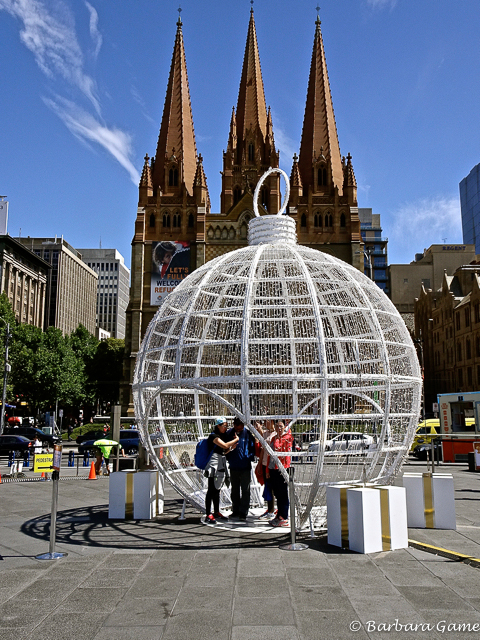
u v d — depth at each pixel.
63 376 64.19
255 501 12.79
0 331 58.72
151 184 64.44
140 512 11.62
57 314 153.25
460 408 30.58
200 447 10.99
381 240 128.62
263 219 12.06
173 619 5.86
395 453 10.94
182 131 67.56
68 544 9.38
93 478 21.14
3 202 94.00
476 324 67.56
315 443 10.43
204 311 9.79
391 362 11.45
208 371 13.86
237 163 73.19
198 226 62.03
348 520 8.74
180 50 71.31
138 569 7.76
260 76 75.81
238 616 5.93
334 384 12.53
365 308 9.98
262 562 8.00
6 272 93.94
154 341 12.31
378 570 7.55
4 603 6.41
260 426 10.77
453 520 10.51
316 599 6.42
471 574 7.36
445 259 102.31
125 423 38.38
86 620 5.86
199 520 11.34
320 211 64.75
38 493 16.72
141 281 60.41
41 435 43.91
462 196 139.38
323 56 71.69
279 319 10.52
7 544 9.48
